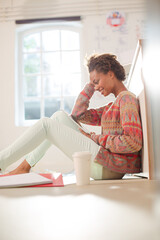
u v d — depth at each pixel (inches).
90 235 19.1
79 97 71.0
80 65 151.4
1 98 147.0
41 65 154.6
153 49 18.3
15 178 53.0
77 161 51.2
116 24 146.9
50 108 154.4
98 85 64.0
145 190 41.0
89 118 70.5
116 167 57.3
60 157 135.6
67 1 150.3
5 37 150.9
